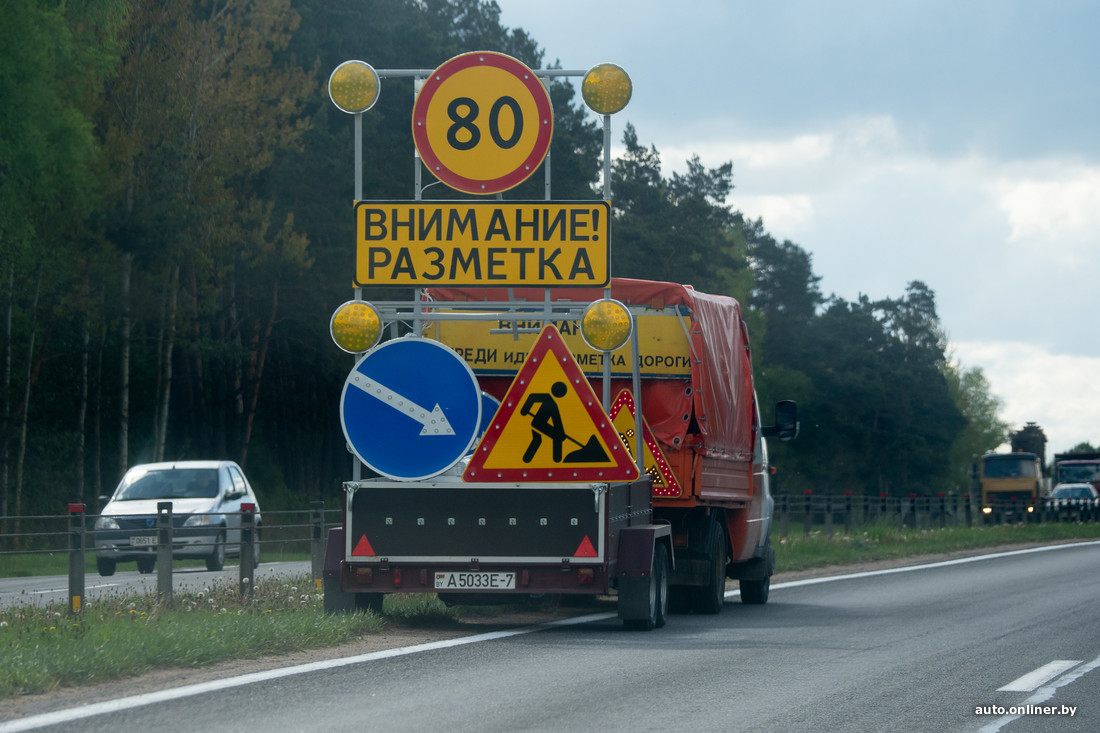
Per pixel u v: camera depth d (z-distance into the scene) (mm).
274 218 167250
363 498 42156
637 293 54094
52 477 168375
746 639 42062
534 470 42000
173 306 153375
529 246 45875
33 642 34906
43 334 160000
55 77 124562
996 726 26703
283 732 24516
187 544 52281
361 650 36688
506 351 55344
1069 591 64438
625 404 53375
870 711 28250
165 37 150250
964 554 104250
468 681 31375
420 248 45938
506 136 46656
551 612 50531
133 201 144000
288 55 179375
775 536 113125
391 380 42875
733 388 58406
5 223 115875
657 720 26688
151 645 32781
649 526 45781
